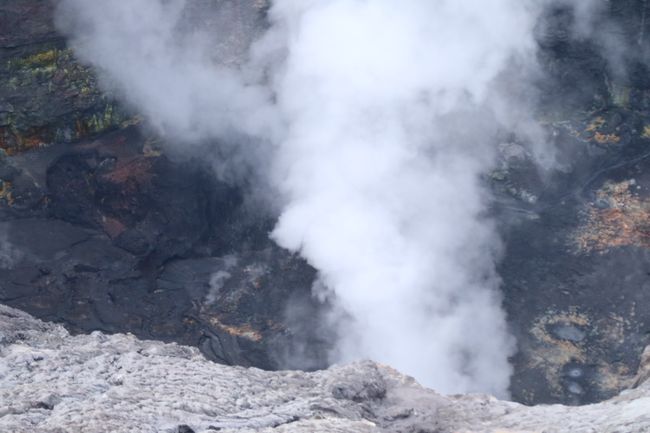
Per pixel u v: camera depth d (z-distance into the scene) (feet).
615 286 313.12
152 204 347.36
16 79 349.61
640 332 299.17
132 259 335.47
